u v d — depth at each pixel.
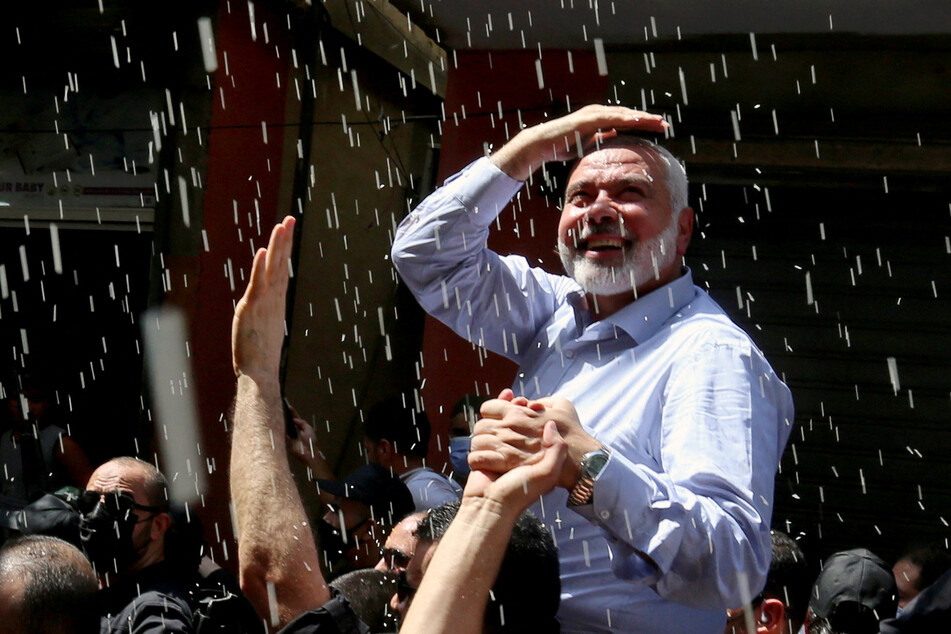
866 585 4.66
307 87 12.81
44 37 12.40
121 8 12.20
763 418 3.04
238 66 12.23
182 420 11.64
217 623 4.49
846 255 11.17
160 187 12.02
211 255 11.99
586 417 3.20
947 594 4.58
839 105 10.76
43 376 12.59
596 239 3.34
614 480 2.59
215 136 11.97
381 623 4.01
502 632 2.79
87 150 12.32
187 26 12.05
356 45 14.05
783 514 11.17
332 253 14.14
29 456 10.48
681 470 2.90
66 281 12.59
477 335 3.86
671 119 11.00
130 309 12.31
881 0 9.79
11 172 12.53
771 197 11.20
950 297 10.99
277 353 3.37
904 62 10.62
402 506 6.28
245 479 3.25
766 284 11.26
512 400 2.55
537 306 3.84
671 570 2.70
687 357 3.10
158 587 5.01
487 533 2.29
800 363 11.23
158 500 5.14
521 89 11.76
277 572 3.17
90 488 5.20
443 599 2.22
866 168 10.66
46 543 3.70
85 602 3.62
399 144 15.48
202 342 11.86
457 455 6.64
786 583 4.49
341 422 14.46
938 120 10.49
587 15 10.88
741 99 10.97
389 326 15.27
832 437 11.14
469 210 3.73
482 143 11.80
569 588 3.13
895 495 11.02
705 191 11.29
